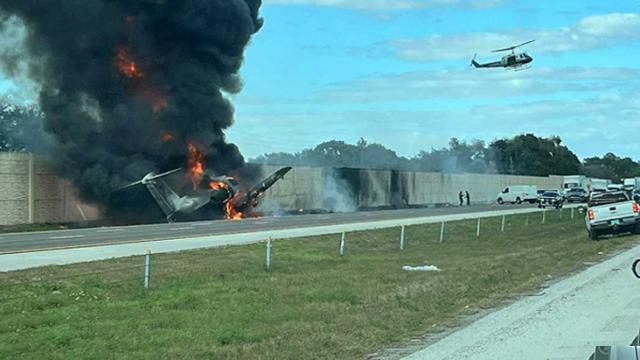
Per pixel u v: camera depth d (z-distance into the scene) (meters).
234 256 24.53
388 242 33.91
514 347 10.83
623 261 23.84
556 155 162.88
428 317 13.53
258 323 12.90
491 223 48.41
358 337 11.56
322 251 28.19
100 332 11.97
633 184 107.69
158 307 14.63
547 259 24.62
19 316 13.32
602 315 13.55
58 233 37.09
